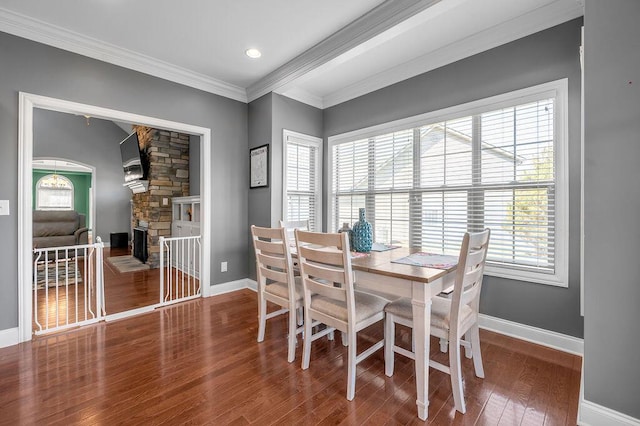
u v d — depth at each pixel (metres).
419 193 2.94
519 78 2.29
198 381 1.79
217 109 3.46
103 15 2.22
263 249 2.24
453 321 1.52
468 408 1.56
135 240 5.92
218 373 1.88
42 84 2.36
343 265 1.64
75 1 2.06
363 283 1.82
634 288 1.28
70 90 2.49
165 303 3.12
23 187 2.27
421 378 1.50
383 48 2.65
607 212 1.34
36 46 2.33
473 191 2.58
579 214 2.05
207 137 3.38
